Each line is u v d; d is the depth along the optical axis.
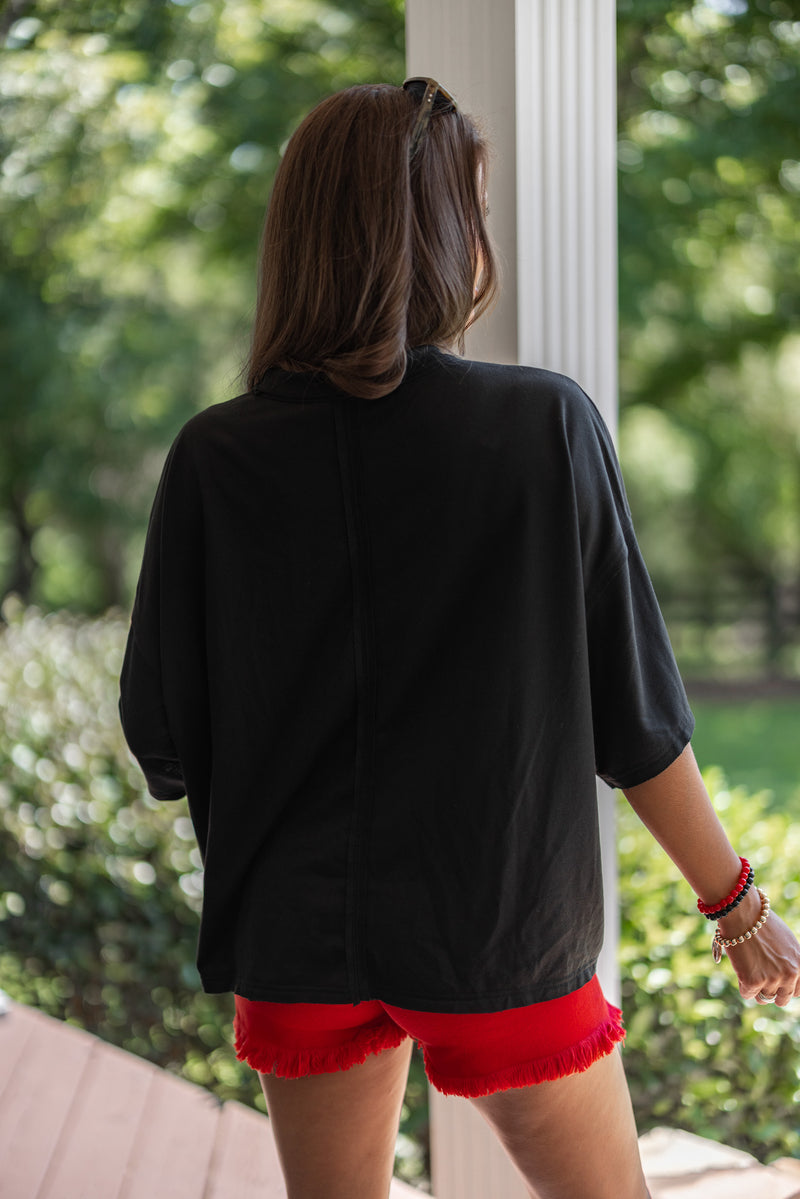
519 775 1.14
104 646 5.50
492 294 1.27
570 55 1.75
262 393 1.23
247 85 8.33
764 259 10.55
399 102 1.20
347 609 1.16
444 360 1.18
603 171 1.80
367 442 1.17
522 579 1.13
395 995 1.16
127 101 7.60
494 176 1.74
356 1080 1.28
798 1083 2.50
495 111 1.73
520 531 1.13
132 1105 2.66
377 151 1.17
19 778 4.05
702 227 9.23
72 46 6.73
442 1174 1.92
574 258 1.79
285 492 1.19
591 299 1.81
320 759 1.18
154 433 12.37
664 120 8.18
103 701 4.57
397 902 1.15
